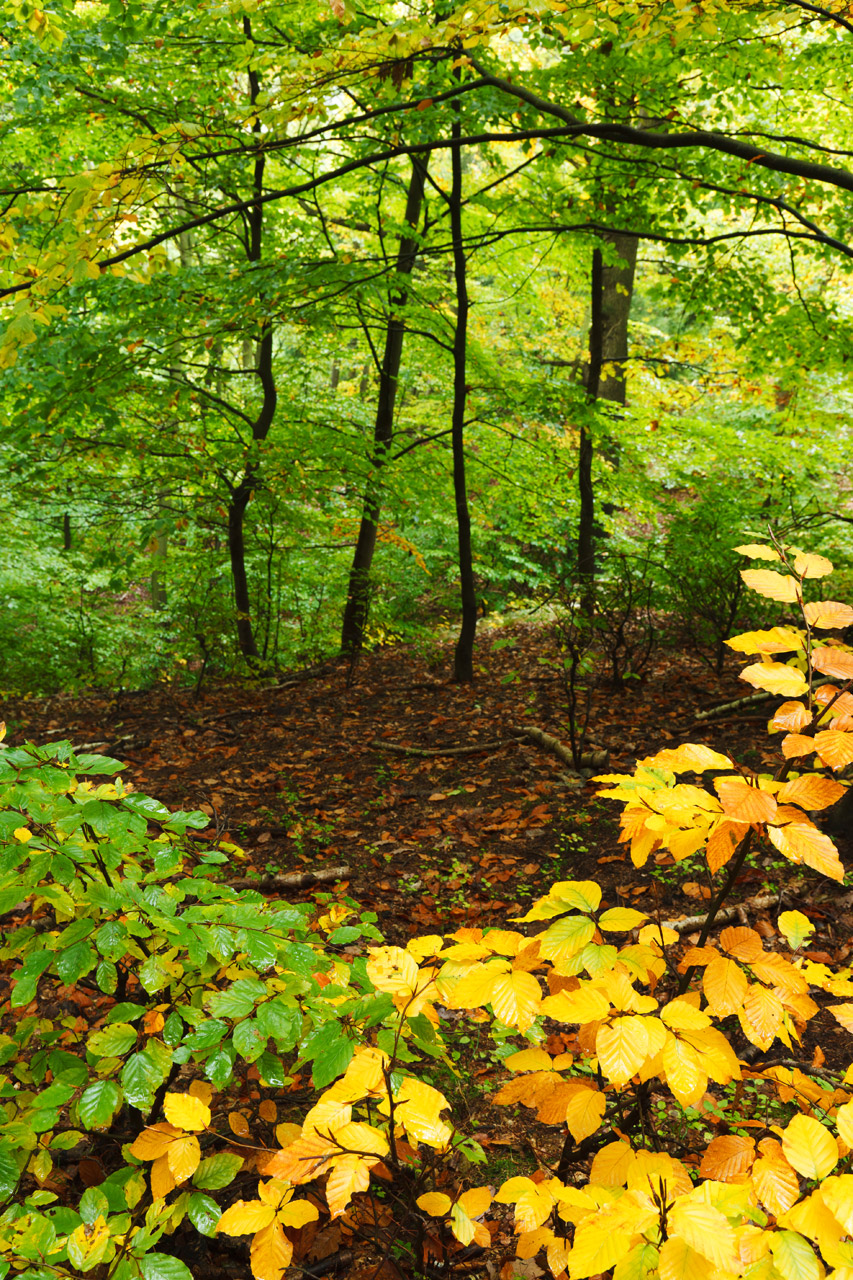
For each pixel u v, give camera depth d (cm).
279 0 687
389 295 938
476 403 1129
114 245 397
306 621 1283
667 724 621
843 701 124
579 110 655
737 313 818
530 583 1466
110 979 166
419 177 945
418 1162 201
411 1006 138
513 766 591
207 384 952
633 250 1127
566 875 431
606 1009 121
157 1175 146
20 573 1244
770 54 630
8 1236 133
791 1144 104
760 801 118
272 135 418
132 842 171
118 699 919
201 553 1192
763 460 980
